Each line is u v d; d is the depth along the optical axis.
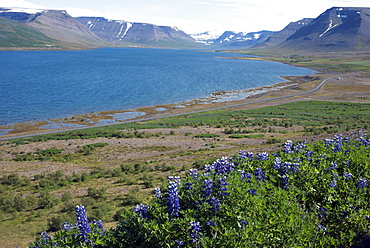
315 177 11.46
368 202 10.21
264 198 9.63
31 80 158.12
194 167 39.53
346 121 76.56
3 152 55.38
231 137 62.34
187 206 9.95
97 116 90.44
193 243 7.97
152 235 8.49
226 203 9.28
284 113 93.88
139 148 56.84
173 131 68.56
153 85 152.75
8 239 20.28
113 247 8.80
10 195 33.28
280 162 12.43
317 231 8.55
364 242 8.80
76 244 8.73
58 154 54.66
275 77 196.12
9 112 91.00
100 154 53.84
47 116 88.31
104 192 31.11
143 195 28.48
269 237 7.96
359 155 13.99
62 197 30.41
